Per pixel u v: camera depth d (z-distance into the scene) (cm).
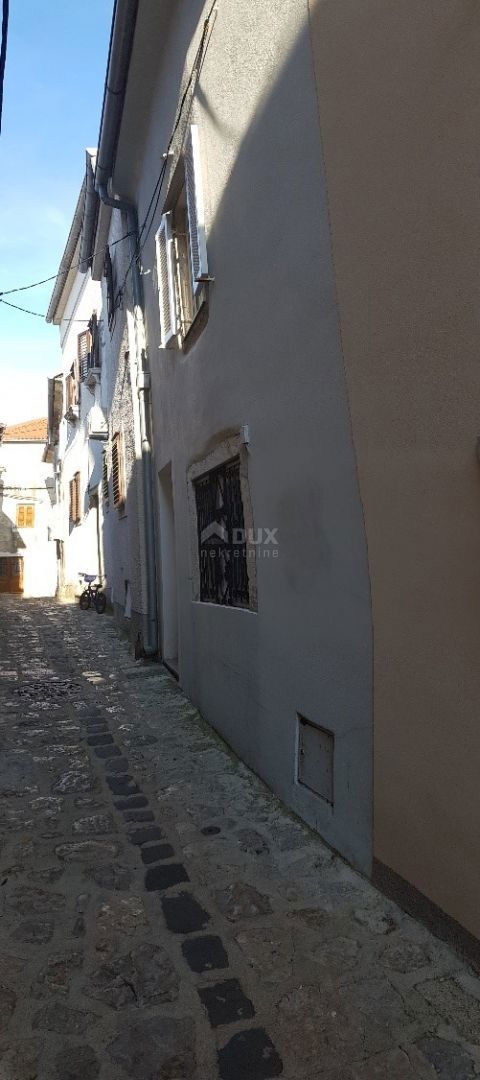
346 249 300
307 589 361
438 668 255
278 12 354
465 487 237
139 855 354
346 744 327
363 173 285
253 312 416
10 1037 225
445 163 237
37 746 548
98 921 292
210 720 575
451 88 232
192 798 427
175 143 596
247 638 462
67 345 1942
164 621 842
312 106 321
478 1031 223
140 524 895
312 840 359
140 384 868
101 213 1046
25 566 2855
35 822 398
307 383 345
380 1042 220
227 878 326
